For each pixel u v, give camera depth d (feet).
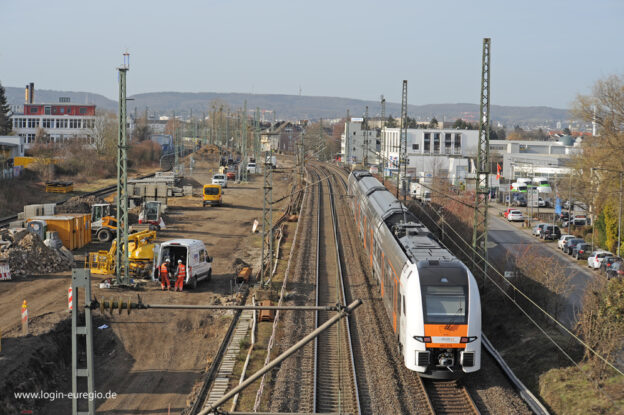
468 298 70.95
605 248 173.88
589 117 202.28
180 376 77.15
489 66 112.78
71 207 185.47
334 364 78.95
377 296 113.39
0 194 221.87
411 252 83.61
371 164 490.08
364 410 64.95
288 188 323.16
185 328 94.68
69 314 93.61
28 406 66.23
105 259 130.31
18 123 467.93
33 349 76.48
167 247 119.44
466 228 146.10
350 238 179.63
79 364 81.51
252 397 68.69
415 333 70.38
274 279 128.26
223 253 157.48
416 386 71.46
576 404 64.90
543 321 93.56
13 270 120.67
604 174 186.60
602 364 70.54
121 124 115.03
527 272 102.53
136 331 92.63
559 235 195.00
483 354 83.25
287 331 91.71
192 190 281.33
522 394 69.10
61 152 357.20
